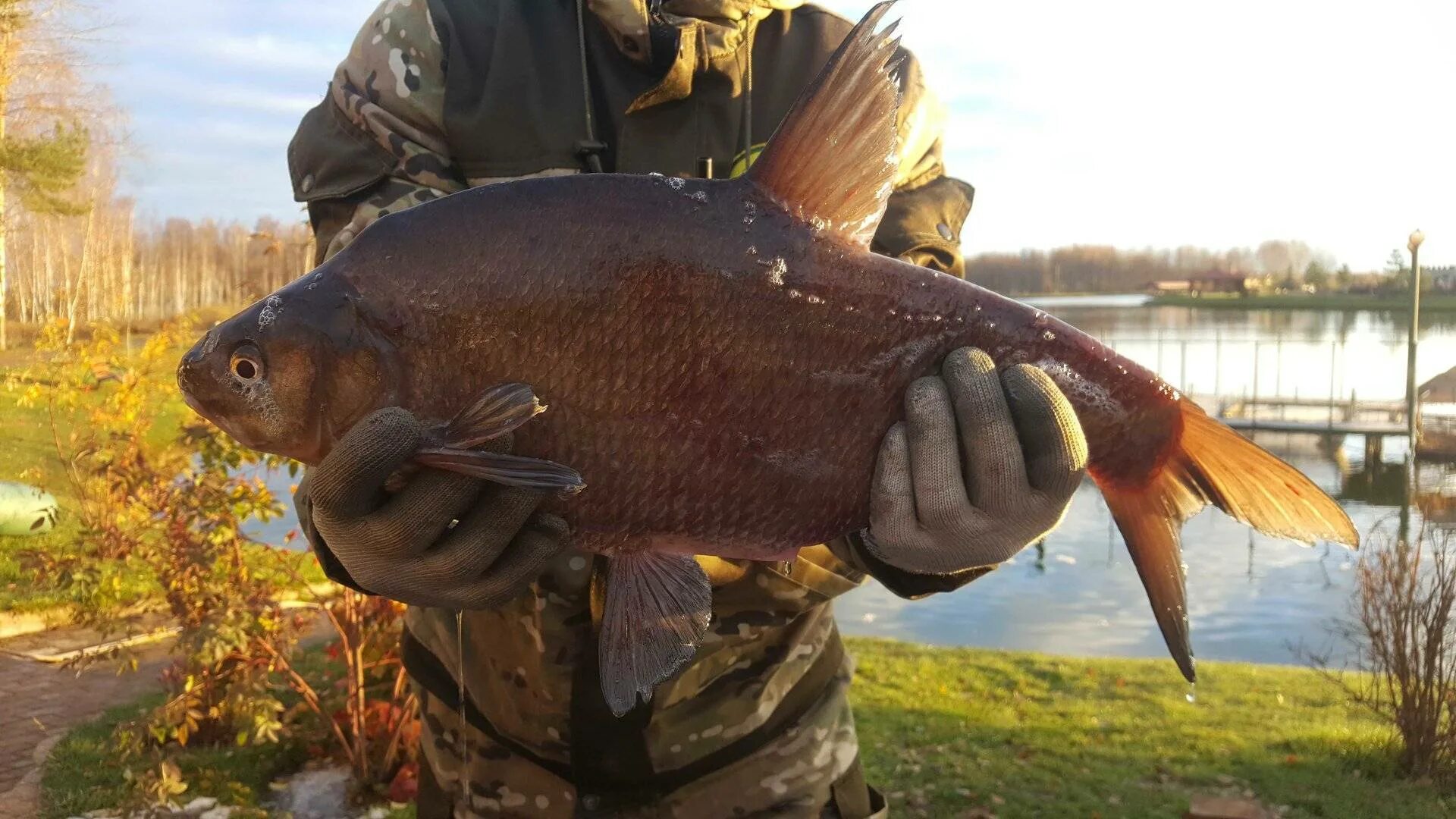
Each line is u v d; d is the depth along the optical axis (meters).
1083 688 2.90
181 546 2.01
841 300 0.53
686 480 0.53
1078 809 2.01
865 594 6.01
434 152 0.67
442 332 0.51
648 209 0.52
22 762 2.12
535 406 0.48
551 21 0.71
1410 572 2.46
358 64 0.69
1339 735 2.45
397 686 2.04
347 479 0.46
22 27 11.31
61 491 4.48
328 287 0.51
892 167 0.54
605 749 0.66
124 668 2.18
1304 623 5.68
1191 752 2.36
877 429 0.54
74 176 10.70
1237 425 15.02
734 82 0.71
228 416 0.51
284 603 2.63
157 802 1.81
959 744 2.38
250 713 1.96
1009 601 5.97
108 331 3.09
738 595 0.66
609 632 0.54
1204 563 7.26
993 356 0.55
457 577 0.50
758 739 0.68
